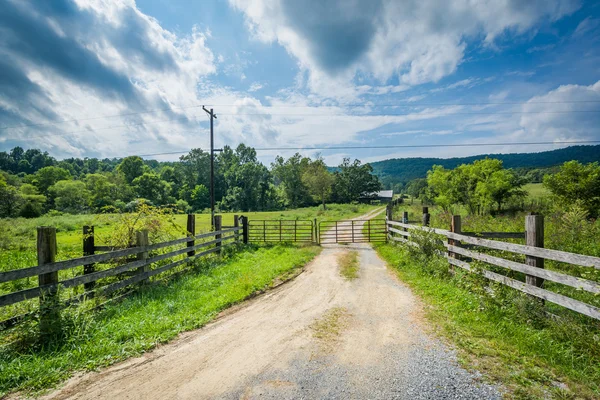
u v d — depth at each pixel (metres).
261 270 9.26
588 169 23.47
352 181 93.25
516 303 4.92
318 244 15.58
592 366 3.45
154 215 8.89
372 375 3.55
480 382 3.32
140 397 3.22
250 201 78.44
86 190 70.38
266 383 3.44
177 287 7.41
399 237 13.73
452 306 5.64
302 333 4.89
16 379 3.47
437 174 39.06
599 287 3.66
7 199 47.16
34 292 4.50
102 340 4.48
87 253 7.63
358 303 6.41
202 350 4.34
